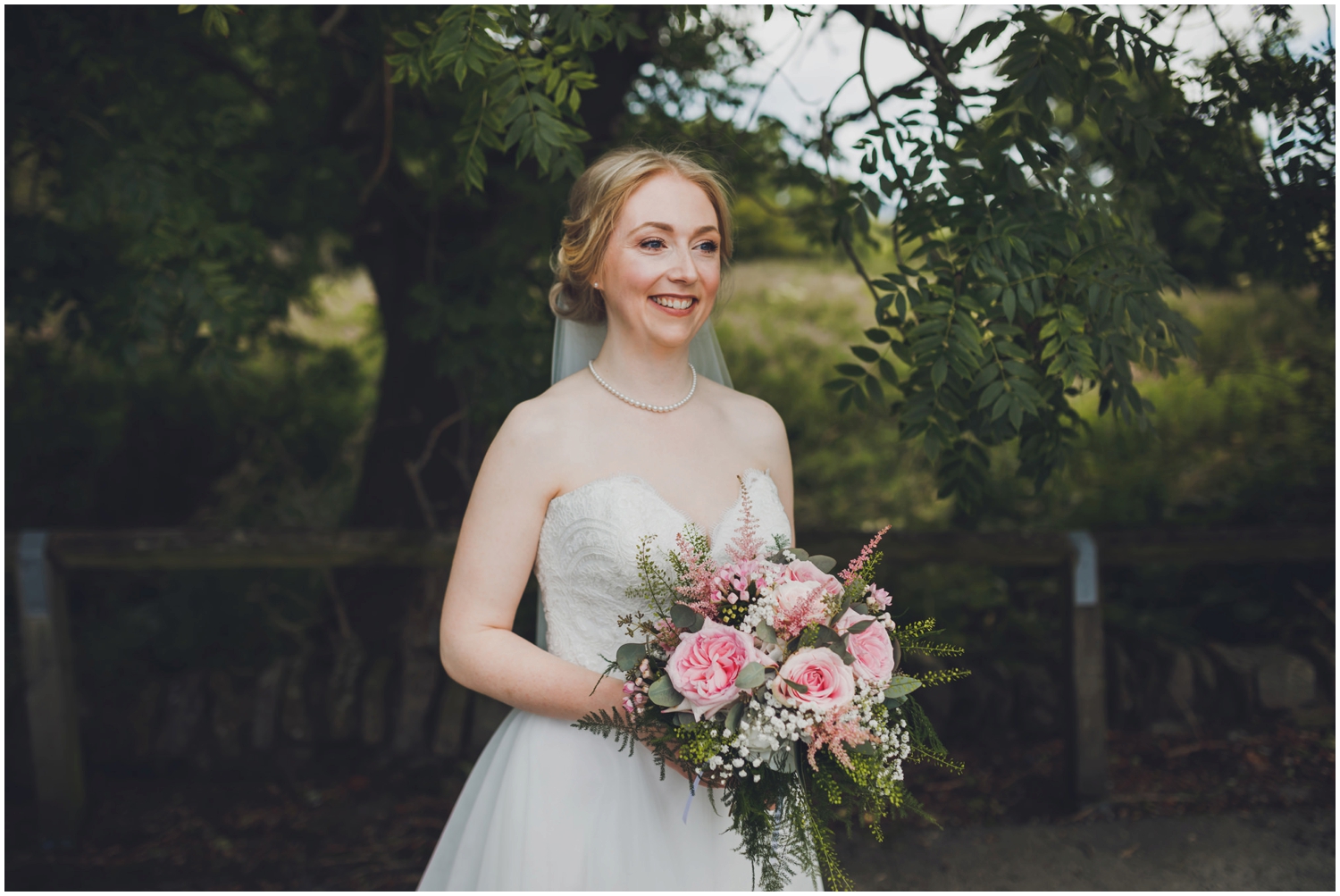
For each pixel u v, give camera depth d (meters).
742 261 10.67
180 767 3.72
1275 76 2.48
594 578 1.67
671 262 1.70
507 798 1.74
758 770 1.46
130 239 3.24
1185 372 6.64
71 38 3.08
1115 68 2.25
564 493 1.71
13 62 3.08
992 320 2.29
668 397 1.81
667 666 1.44
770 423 1.96
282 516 5.62
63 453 5.72
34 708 3.24
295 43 3.94
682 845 1.73
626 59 3.66
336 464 5.93
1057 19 2.36
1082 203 2.35
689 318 1.74
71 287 3.26
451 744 3.72
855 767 1.45
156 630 4.50
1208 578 4.61
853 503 5.99
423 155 3.78
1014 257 2.22
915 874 3.04
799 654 1.43
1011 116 2.32
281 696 3.82
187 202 3.05
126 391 6.07
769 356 8.22
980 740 3.92
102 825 3.38
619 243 1.72
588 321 1.97
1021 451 2.57
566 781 1.71
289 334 5.73
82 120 3.04
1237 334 7.02
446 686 3.86
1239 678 3.95
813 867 1.78
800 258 10.84
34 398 5.78
